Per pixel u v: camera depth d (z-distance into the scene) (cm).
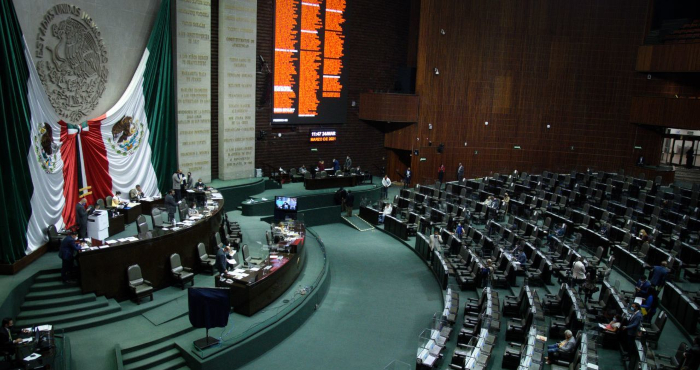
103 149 1977
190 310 1362
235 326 1523
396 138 3656
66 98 1792
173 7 2405
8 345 1170
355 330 1698
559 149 3631
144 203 2117
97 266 1512
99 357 1291
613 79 3459
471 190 3212
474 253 2152
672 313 1609
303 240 2091
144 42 2211
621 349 1407
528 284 1927
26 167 1553
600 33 3444
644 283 1563
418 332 1700
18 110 1516
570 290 1645
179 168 2572
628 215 2458
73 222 1827
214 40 2744
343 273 2227
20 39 1534
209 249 1973
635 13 3356
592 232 2217
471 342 1365
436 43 3425
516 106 3603
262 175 3105
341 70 3419
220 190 2670
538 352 1279
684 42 3216
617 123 3491
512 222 2552
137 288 1565
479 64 3522
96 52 1928
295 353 1525
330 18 3288
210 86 2662
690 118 3106
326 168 3506
